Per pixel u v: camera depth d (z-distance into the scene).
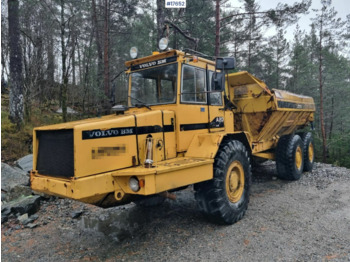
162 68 3.97
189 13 13.12
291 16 9.79
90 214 4.52
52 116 10.12
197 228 3.89
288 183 6.42
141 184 2.89
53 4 10.92
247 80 5.69
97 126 2.96
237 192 4.28
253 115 5.82
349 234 3.60
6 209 4.50
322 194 5.45
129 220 4.21
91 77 10.91
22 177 5.52
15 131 7.91
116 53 18.02
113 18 15.98
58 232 3.95
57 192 2.90
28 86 9.50
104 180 2.93
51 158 3.08
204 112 4.31
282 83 21.97
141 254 3.23
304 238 3.51
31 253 3.38
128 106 4.29
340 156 19.44
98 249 3.41
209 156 3.75
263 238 3.53
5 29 11.23
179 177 3.26
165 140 3.68
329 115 20.22
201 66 4.28
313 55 18.81
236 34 14.18
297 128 7.98
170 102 3.89
